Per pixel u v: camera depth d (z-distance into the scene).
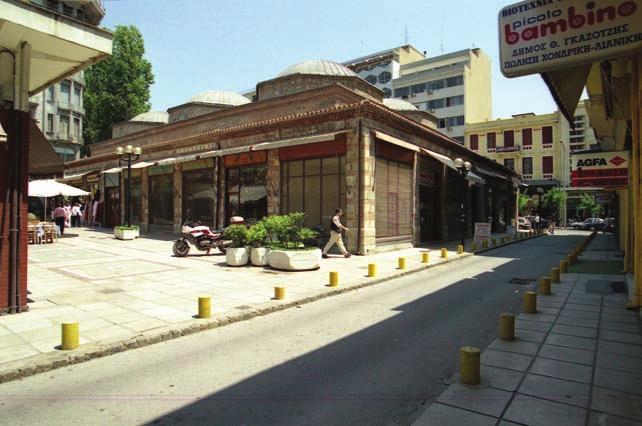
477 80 59.88
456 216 24.28
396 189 17.67
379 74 66.31
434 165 21.45
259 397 3.94
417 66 63.66
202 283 9.62
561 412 3.53
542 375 4.33
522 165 50.59
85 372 4.59
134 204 27.52
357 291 9.39
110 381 4.34
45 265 12.14
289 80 23.39
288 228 12.36
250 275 10.80
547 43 4.16
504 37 4.38
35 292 8.42
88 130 45.66
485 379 4.23
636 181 6.71
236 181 20.25
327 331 6.17
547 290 8.65
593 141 63.69
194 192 22.61
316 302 8.23
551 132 48.88
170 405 3.78
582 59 4.01
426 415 3.48
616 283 9.82
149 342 5.57
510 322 5.54
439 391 4.05
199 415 3.59
